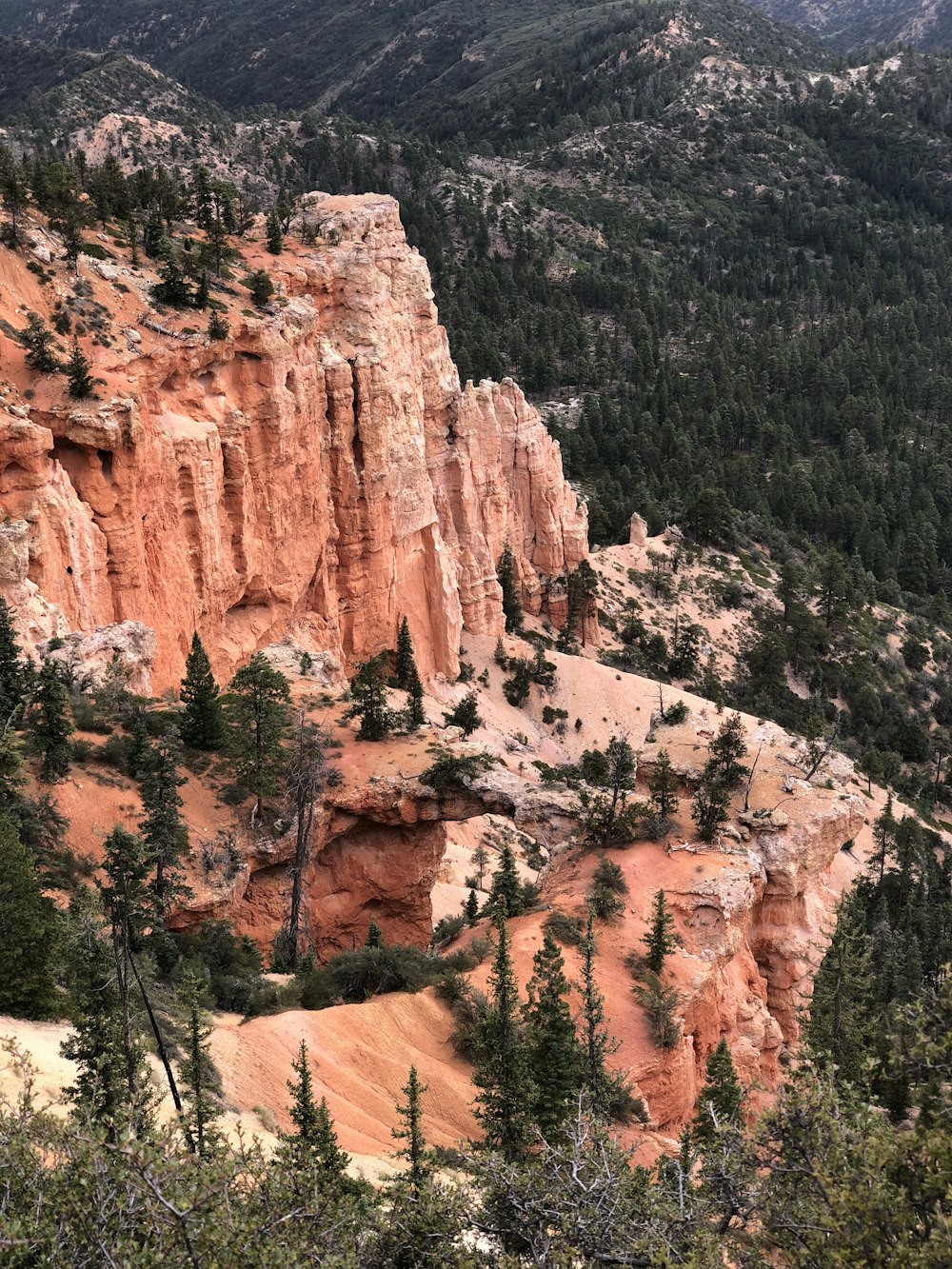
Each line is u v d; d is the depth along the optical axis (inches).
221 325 3909.9
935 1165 1017.5
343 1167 1497.3
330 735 3388.3
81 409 3319.4
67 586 3255.4
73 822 2581.2
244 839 2935.5
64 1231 963.3
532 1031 1964.8
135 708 3046.3
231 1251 967.0
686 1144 1686.8
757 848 2972.4
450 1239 1179.3
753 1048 2652.6
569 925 2591.0
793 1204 1069.8
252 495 4153.5
